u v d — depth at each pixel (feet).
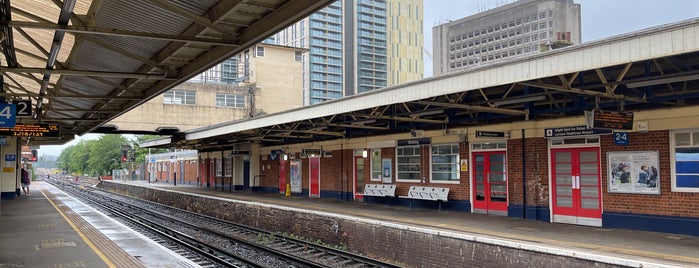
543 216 46.47
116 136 280.10
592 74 37.19
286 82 174.60
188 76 34.86
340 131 73.56
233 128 76.59
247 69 180.55
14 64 30.45
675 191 37.32
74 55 31.96
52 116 71.67
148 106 116.06
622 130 39.88
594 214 42.93
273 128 73.72
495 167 52.01
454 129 55.31
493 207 51.96
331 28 434.71
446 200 55.67
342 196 74.28
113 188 156.87
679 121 37.06
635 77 36.09
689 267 24.62
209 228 63.10
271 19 23.66
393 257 39.91
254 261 41.19
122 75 33.17
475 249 33.32
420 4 479.41
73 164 361.51
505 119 50.21
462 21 429.79
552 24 367.66
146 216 78.89
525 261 30.27
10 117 39.99
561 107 44.27
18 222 52.90
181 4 24.13
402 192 63.00
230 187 110.52
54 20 32.12
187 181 147.95
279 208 57.52
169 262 31.58
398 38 463.42
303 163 85.40
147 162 209.97
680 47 24.44
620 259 25.95
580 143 44.14
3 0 21.70
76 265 30.55
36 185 171.73
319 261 40.88
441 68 445.78
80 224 51.08
